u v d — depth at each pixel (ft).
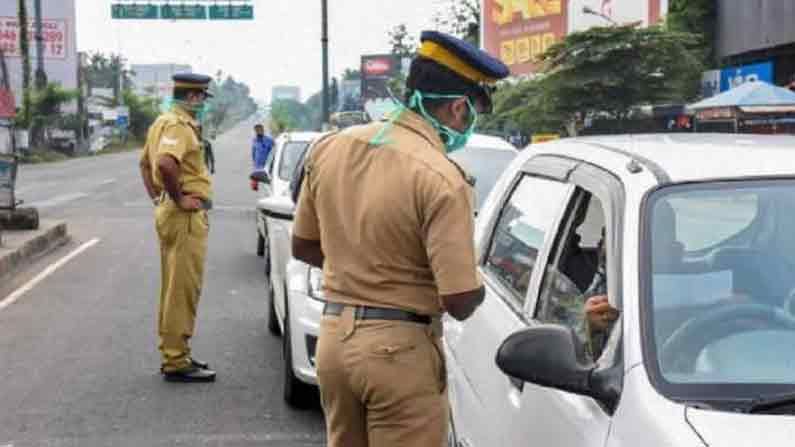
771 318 9.67
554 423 9.91
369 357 10.56
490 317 13.01
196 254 23.20
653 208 10.23
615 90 78.74
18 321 30.71
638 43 78.38
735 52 80.84
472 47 10.52
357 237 10.66
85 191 91.04
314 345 20.53
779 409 8.50
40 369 24.88
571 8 106.42
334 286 10.93
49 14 218.38
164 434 19.97
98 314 31.78
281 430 20.30
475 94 10.73
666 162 10.98
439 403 10.85
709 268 9.94
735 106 58.13
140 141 302.04
